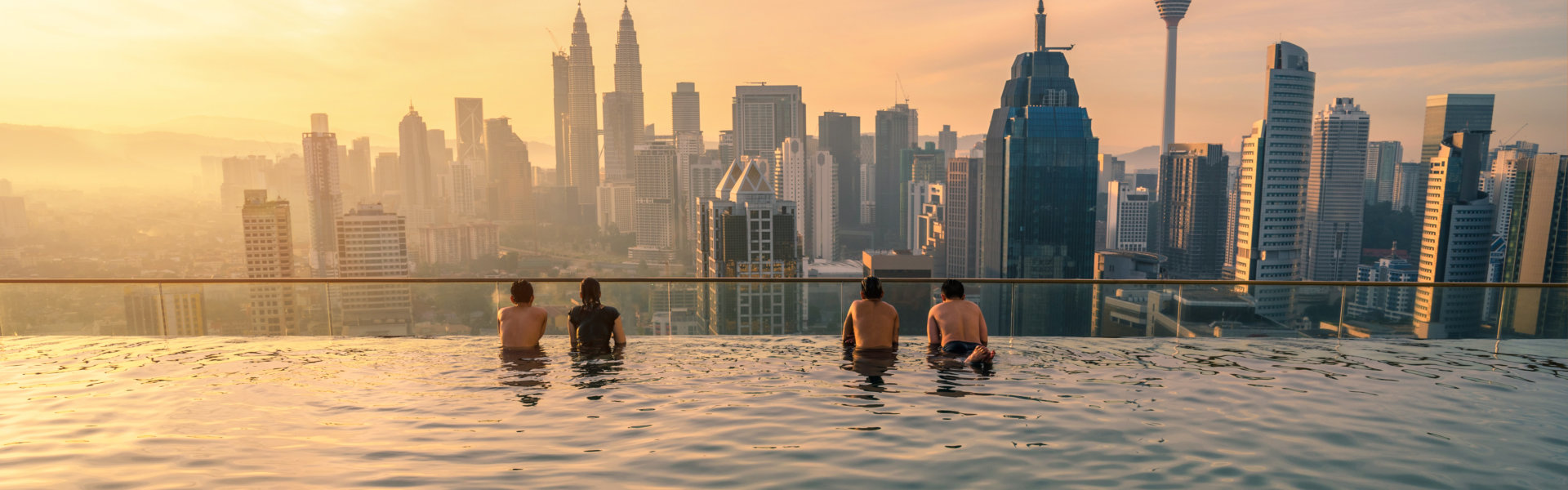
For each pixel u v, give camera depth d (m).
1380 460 4.47
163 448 4.60
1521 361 7.71
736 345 8.48
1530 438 4.93
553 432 4.94
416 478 4.10
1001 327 9.52
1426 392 6.19
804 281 9.54
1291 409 5.60
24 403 5.70
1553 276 90.19
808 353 7.91
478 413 5.39
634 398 5.85
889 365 7.20
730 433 4.92
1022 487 3.99
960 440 4.77
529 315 8.22
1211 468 4.30
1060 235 169.25
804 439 4.80
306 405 5.62
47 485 3.99
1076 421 5.23
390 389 6.16
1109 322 9.40
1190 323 9.33
